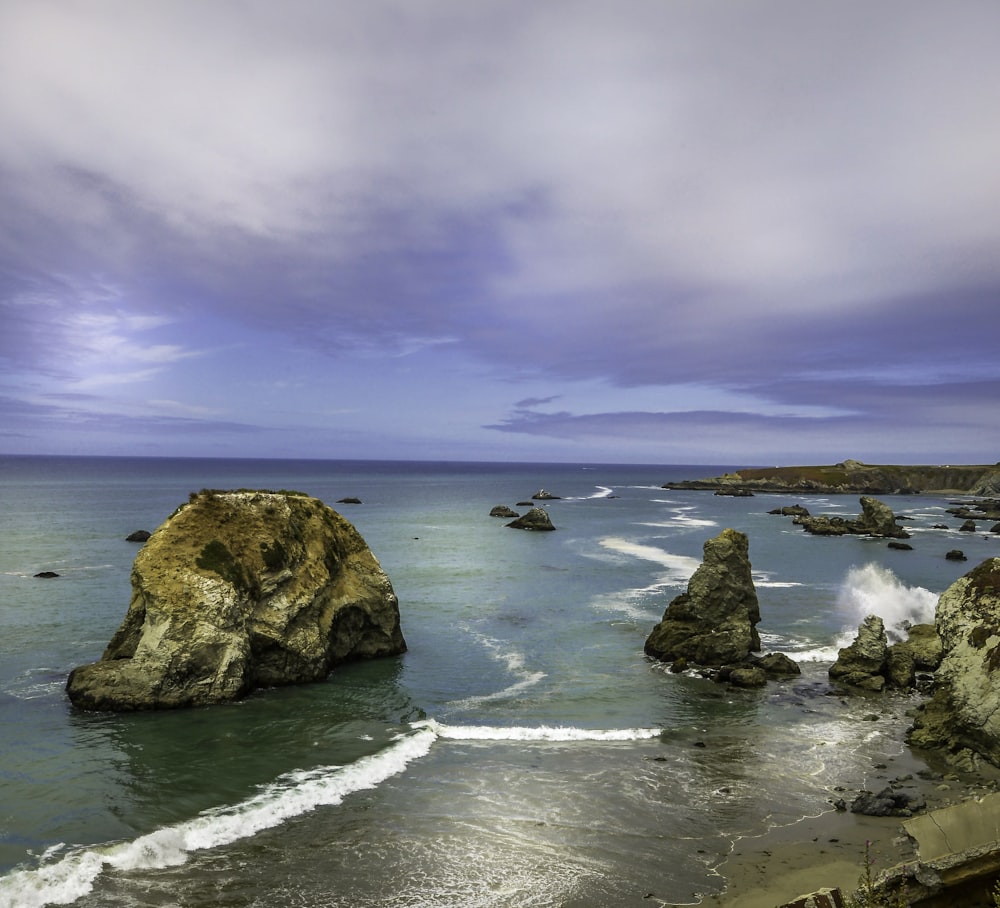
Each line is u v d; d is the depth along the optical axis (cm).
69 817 2031
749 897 1656
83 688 2977
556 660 3875
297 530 3812
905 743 2727
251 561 3462
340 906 1619
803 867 1792
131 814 2056
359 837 1950
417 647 4119
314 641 3481
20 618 4488
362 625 3859
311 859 1828
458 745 2681
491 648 4097
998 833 1207
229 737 2700
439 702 3183
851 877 1728
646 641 4053
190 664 3072
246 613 3281
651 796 2230
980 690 2581
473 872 1773
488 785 2308
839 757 2578
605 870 1786
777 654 3781
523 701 3209
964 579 2970
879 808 2109
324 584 3672
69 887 1669
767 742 2733
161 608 3106
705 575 3975
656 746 2689
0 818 2016
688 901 1648
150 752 2533
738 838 1959
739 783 2338
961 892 1195
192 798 2172
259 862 1812
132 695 2970
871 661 3531
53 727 2744
